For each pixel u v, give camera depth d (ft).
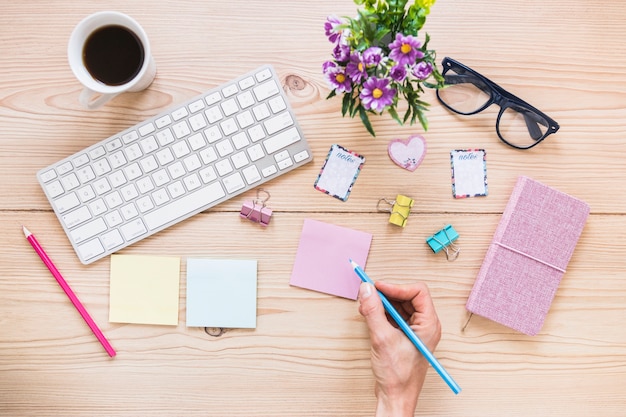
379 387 2.68
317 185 2.87
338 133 2.87
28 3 2.84
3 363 2.89
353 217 2.88
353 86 2.39
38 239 2.88
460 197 2.89
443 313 2.90
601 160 2.90
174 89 2.88
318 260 2.87
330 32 2.35
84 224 2.83
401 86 2.48
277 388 2.91
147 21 2.86
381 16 2.32
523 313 2.82
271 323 2.89
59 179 2.82
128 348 2.90
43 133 2.88
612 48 2.90
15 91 2.87
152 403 2.90
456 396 2.91
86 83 2.54
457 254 2.90
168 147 2.81
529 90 2.90
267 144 2.81
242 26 2.86
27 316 2.89
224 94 2.80
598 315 2.92
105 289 2.88
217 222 2.88
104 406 2.90
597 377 2.92
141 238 2.84
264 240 2.89
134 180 2.82
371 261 2.89
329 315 2.89
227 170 2.82
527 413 2.91
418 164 2.88
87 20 2.53
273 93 2.81
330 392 2.91
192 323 2.86
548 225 2.80
